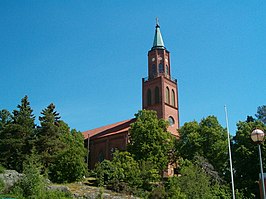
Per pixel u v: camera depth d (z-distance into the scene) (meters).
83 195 38.75
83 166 48.25
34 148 49.53
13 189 34.62
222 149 55.75
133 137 59.03
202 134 58.78
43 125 54.53
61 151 49.12
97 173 47.81
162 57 81.06
